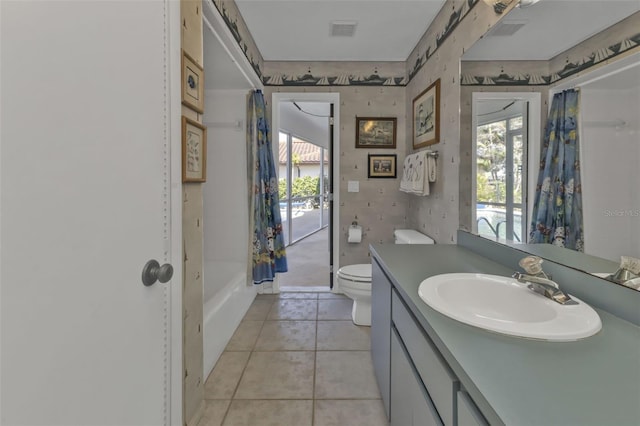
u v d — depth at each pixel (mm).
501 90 1473
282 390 1675
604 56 945
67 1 641
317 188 6961
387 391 1404
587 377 577
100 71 728
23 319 565
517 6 1350
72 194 656
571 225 1063
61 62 628
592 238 973
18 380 558
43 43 593
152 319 947
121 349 803
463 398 663
